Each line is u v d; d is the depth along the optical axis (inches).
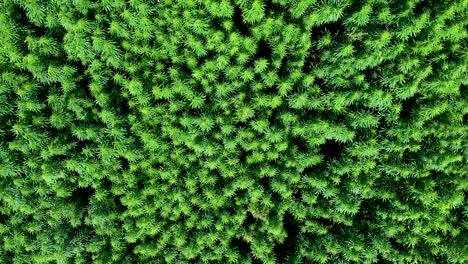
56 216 386.9
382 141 364.5
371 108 372.8
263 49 382.3
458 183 346.6
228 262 394.0
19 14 353.4
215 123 381.4
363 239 372.5
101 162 386.9
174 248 404.8
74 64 380.2
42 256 381.7
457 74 327.0
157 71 371.6
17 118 373.7
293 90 375.6
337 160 379.9
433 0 327.0
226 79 370.3
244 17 347.6
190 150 396.8
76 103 365.1
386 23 331.9
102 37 344.2
